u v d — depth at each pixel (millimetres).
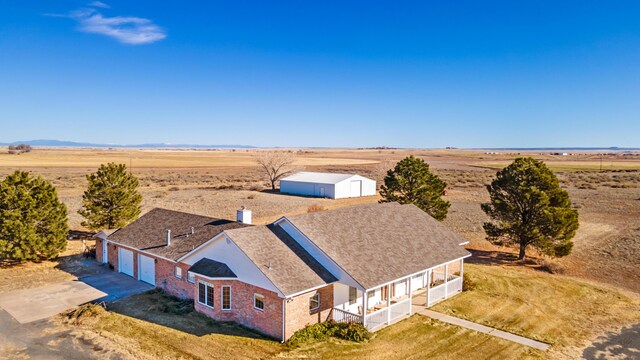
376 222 27188
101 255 33531
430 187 39938
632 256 35406
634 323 22547
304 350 18766
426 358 18234
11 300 24812
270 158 88438
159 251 27188
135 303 24594
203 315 22812
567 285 28469
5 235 30188
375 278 21141
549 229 31844
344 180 72250
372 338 20156
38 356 17938
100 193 37875
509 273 30984
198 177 110438
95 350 18500
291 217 23984
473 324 22000
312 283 20484
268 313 20297
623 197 67938
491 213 35500
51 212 32094
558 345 19750
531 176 33188
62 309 23547
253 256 20969
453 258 26219
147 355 18094
